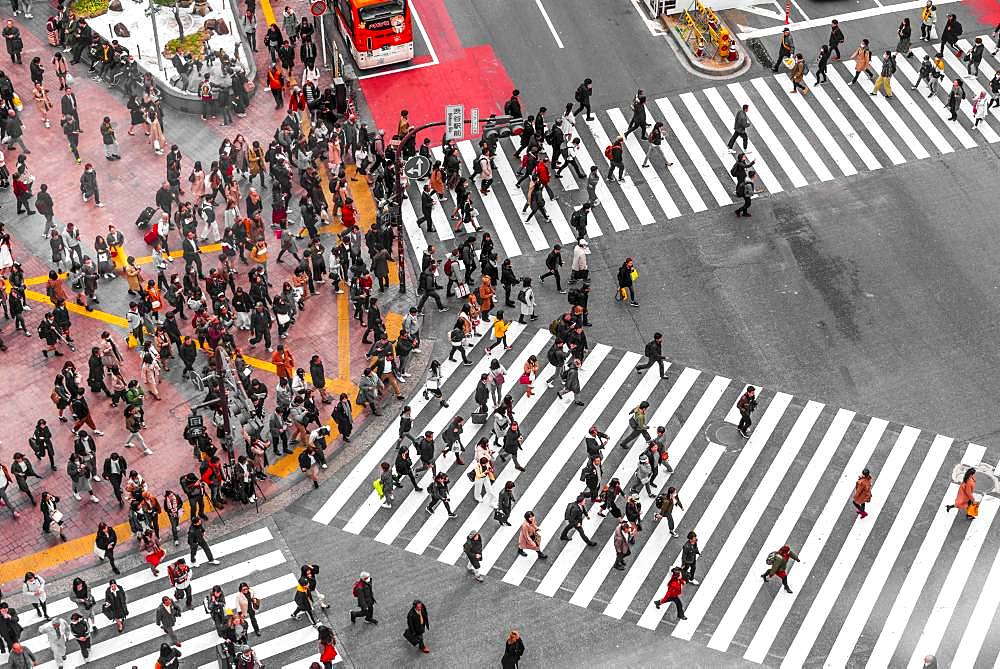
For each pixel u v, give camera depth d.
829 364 40.16
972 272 42.81
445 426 38.91
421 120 48.81
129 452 38.31
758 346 40.75
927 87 49.59
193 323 40.66
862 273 42.84
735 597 34.41
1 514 36.72
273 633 33.78
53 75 51.03
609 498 35.56
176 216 43.50
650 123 48.41
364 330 41.78
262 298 40.97
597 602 34.34
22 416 39.34
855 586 34.53
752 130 47.97
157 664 32.09
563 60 51.00
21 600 34.72
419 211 45.59
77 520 36.62
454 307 42.38
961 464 36.91
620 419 38.91
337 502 37.00
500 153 47.44
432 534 36.09
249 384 38.38
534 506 36.69
